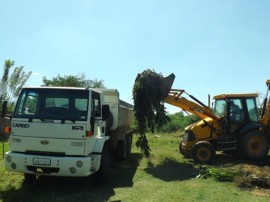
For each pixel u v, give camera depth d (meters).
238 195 8.89
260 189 9.62
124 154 14.45
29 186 9.39
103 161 9.92
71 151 8.75
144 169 12.69
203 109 14.84
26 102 9.13
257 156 14.09
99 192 9.12
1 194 8.34
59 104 9.02
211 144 14.06
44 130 8.80
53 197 8.53
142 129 14.54
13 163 8.78
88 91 9.09
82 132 8.76
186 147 15.00
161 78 14.35
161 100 14.47
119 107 12.88
